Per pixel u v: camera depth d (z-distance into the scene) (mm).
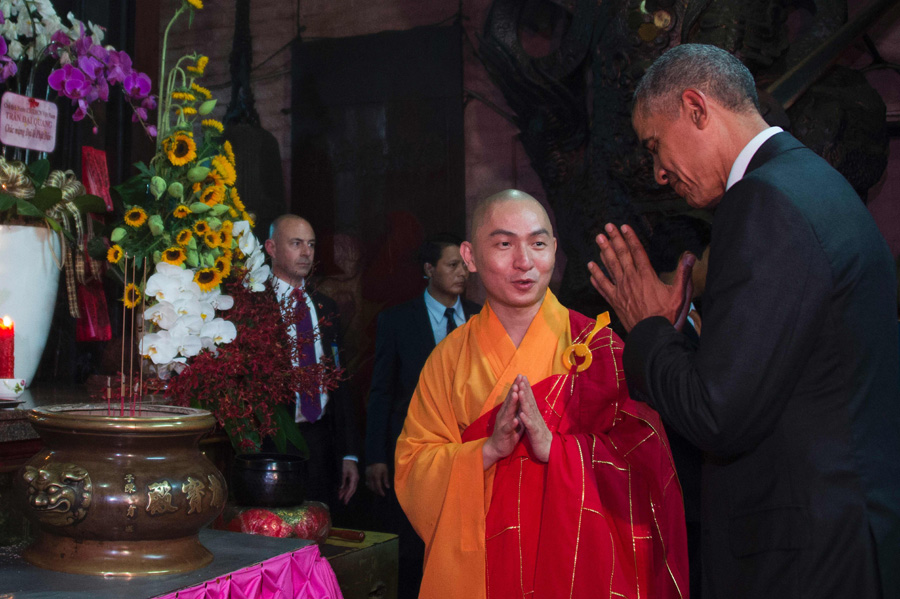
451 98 4219
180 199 1813
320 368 1878
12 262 1709
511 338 1556
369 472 3305
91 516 1085
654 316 1227
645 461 1449
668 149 1241
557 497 1383
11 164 1753
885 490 1042
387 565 1942
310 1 4512
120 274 1955
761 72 3078
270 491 1703
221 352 1745
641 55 3029
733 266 1057
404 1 4340
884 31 3260
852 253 1056
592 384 1492
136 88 1995
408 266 4273
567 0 3689
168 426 1137
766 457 1091
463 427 1558
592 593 1342
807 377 1068
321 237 4438
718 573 1138
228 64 4621
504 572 1410
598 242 1341
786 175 1096
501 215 1489
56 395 1776
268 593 1208
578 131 3656
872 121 3047
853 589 1021
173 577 1105
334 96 4453
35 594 1007
